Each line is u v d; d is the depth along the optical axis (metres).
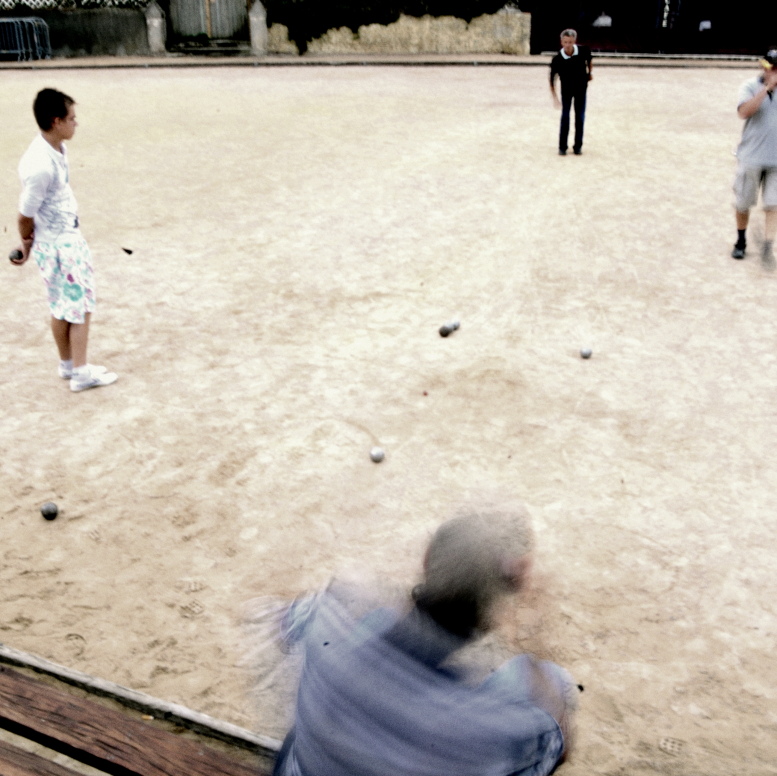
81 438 6.12
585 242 9.69
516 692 2.01
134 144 14.62
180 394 6.70
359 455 5.89
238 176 12.60
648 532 5.07
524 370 6.99
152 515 5.29
